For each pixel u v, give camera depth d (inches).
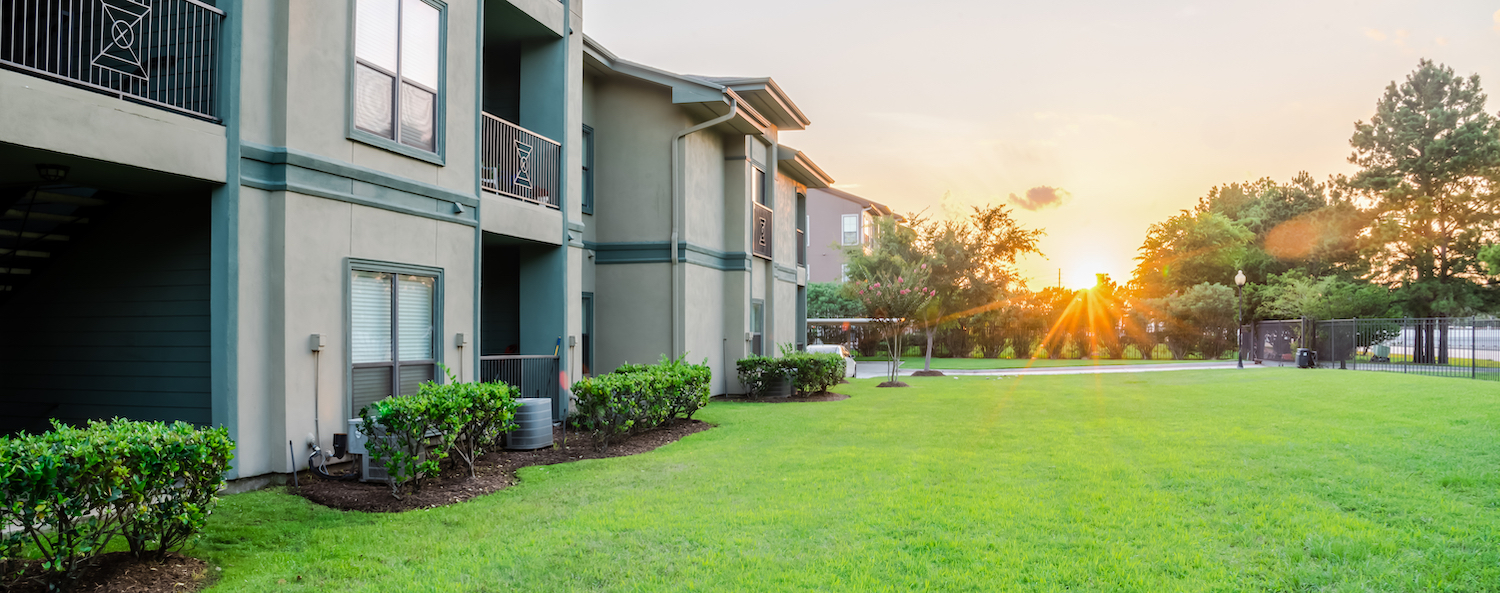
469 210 369.7
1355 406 511.8
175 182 261.9
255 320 272.1
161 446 176.2
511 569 191.0
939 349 1691.7
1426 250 1366.9
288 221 278.5
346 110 303.9
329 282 295.0
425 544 211.8
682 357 520.4
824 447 372.8
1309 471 294.4
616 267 581.0
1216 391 687.7
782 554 200.7
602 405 366.3
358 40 311.4
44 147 215.2
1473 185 1330.0
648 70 560.4
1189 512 238.5
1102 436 403.5
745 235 666.2
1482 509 237.9
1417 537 208.1
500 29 439.5
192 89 268.2
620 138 584.4
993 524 226.2
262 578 184.4
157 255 294.2
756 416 511.5
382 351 320.8
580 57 475.5
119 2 304.0
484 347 501.7
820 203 1857.8
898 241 1418.6
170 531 187.3
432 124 350.9
